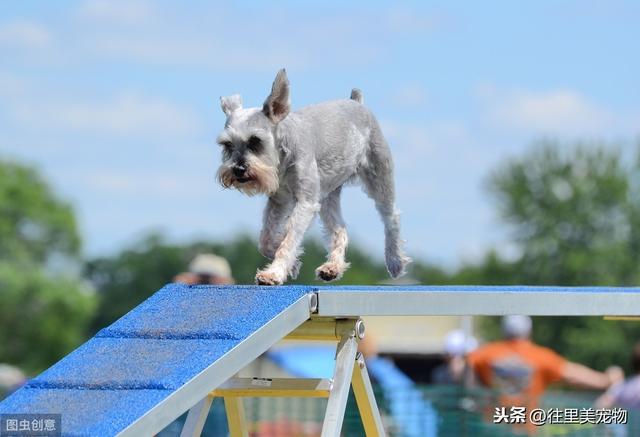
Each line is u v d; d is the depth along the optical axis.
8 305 85.19
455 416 11.73
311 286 8.19
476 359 13.75
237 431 9.16
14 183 95.00
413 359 20.17
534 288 9.02
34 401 7.34
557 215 64.00
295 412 11.99
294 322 7.88
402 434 11.68
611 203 64.38
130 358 7.71
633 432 11.69
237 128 9.28
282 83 9.35
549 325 49.94
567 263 62.62
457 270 67.94
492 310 8.48
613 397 12.30
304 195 9.44
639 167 65.94
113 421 6.95
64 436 6.87
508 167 66.38
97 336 8.20
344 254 10.23
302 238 9.36
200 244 81.75
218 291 8.50
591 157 65.38
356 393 8.75
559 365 13.66
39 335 85.44
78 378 7.55
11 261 92.19
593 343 48.50
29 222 95.00
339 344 8.39
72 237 96.50
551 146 65.75
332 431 7.99
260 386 8.55
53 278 89.00
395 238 10.54
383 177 10.40
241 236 80.00
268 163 9.30
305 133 9.52
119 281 99.31
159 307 8.44
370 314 8.14
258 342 7.65
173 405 7.12
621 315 9.04
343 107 10.05
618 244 63.28
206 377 7.31
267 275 8.89
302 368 15.73
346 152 9.91
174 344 7.78
